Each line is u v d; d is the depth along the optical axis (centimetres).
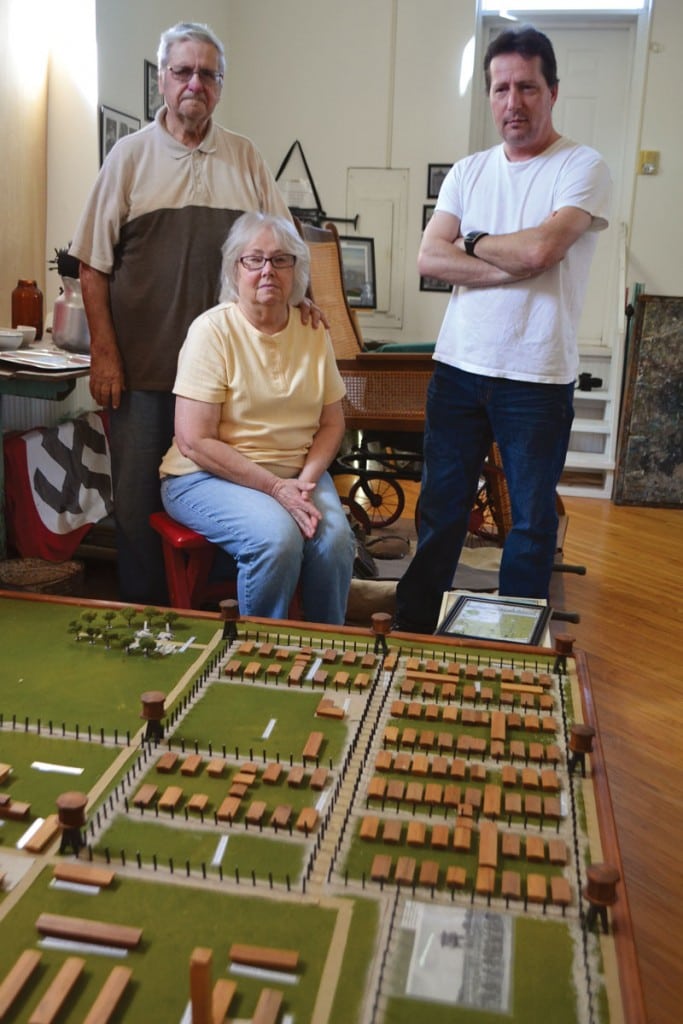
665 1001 163
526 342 246
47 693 166
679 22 572
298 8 589
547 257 233
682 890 194
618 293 572
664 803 228
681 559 445
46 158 394
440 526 272
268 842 124
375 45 589
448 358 262
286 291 248
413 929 109
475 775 140
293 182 588
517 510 260
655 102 584
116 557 364
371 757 147
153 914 110
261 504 244
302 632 194
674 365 539
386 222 612
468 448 267
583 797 137
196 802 130
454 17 580
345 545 247
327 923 109
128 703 162
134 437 288
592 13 587
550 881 118
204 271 277
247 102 607
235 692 167
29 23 364
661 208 598
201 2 531
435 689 170
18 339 307
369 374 359
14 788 135
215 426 252
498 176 249
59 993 97
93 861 119
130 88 430
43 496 329
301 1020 96
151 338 281
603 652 321
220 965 103
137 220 273
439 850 124
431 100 593
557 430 253
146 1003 97
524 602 220
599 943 107
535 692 170
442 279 254
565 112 610
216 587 286
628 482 552
